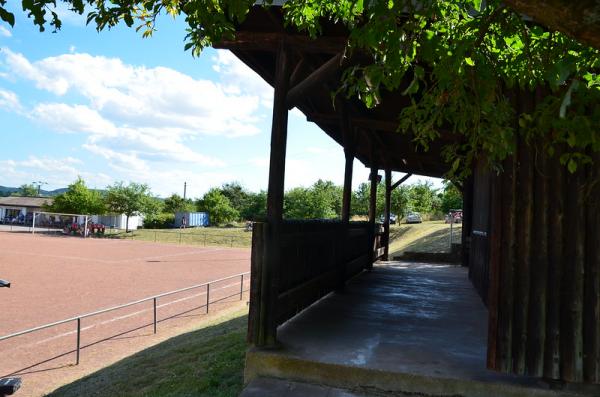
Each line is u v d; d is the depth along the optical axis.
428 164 13.23
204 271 23.09
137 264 25.94
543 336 3.54
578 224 3.51
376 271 11.28
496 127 2.74
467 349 4.48
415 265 13.24
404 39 2.52
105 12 3.19
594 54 2.35
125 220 60.28
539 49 2.61
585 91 2.49
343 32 4.41
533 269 3.58
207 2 3.09
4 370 7.68
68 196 62.03
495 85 2.75
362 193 46.09
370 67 2.54
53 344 9.38
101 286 17.73
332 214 46.62
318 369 3.93
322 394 3.75
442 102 2.73
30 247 34.78
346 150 8.05
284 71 4.46
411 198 44.50
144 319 11.59
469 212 13.32
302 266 5.89
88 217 54.19
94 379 6.75
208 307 12.18
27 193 127.06
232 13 3.05
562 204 3.54
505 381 3.61
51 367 7.84
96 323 11.25
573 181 3.53
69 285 17.92
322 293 7.04
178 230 57.12
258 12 4.30
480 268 8.02
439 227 32.00
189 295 15.26
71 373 7.44
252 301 4.35
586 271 3.48
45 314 12.48
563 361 3.48
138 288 17.27
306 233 5.99
